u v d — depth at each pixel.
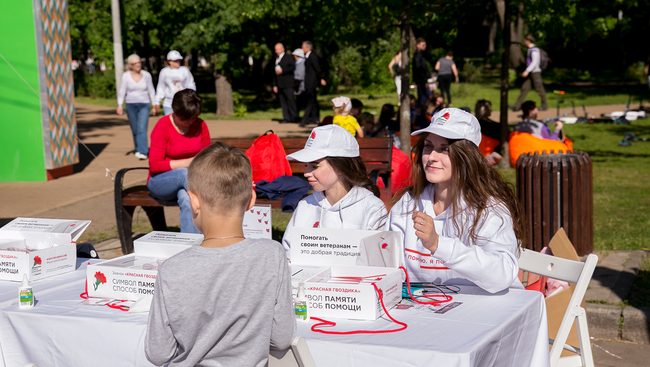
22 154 9.81
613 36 35.19
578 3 9.41
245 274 1.82
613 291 4.68
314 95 16.62
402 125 8.67
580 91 25.78
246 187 1.95
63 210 7.83
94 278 2.54
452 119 2.71
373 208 3.33
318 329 2.13
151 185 5.59
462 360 1.84
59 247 2.95
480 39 43.59
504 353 2.18
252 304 1.82
